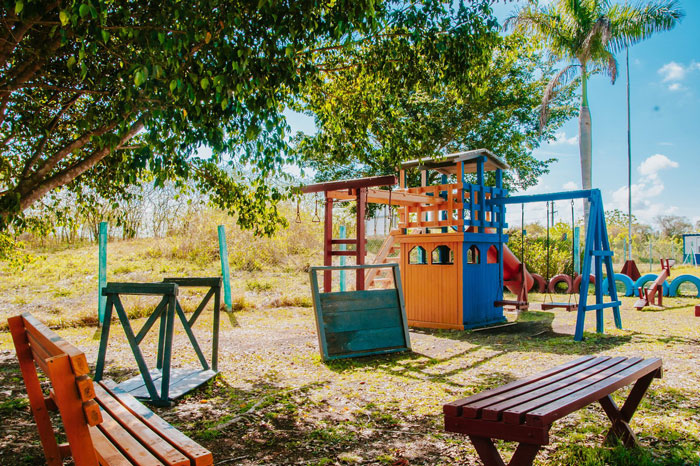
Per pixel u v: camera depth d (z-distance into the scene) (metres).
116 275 15.30
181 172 4.43
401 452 3.61
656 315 11.25
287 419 4.41
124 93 3.70
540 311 12.70
